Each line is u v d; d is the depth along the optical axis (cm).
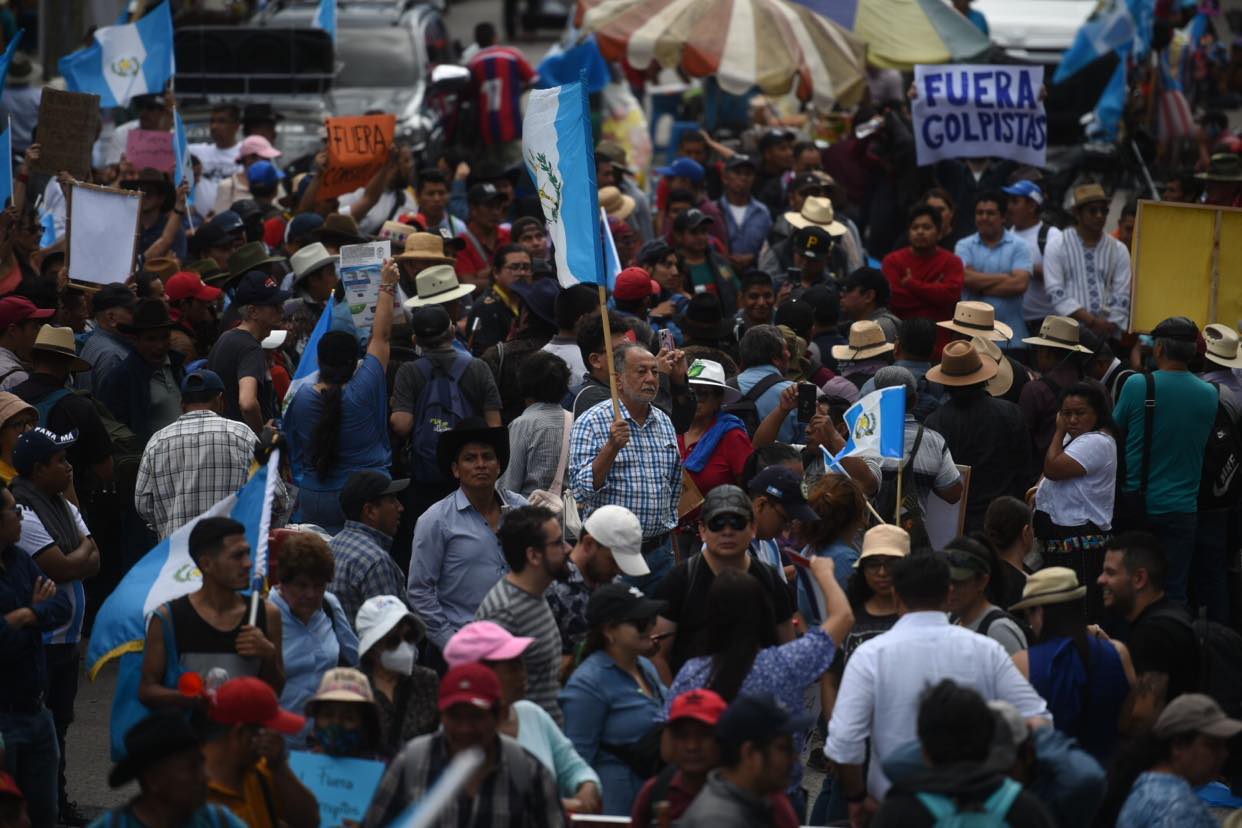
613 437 2533
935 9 5547
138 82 4506
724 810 1511
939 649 1816
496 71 6519
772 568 2158
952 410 3036
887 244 5241
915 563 1845
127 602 2058
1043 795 1742
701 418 2842
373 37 7200
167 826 1509
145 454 2770
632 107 6844
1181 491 3091
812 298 3497
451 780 1272
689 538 2770
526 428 2820
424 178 4303
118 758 1973
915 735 1798
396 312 3222
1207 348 3334
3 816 1780
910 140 5159
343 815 1744
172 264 3684
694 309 3234
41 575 2192
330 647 2106
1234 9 10331
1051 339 3334
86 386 3275
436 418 2970
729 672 1830
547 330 3272
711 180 5647
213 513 2086
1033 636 2228
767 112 6631
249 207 4388
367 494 2383
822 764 2636
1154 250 3834
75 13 6538
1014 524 2420
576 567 2277
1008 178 5081
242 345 3102
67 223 3450
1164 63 6962
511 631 2011
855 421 2597
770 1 5297
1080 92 7544
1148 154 6594
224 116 5478
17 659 2108
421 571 2419
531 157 2795
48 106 3662
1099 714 1975
